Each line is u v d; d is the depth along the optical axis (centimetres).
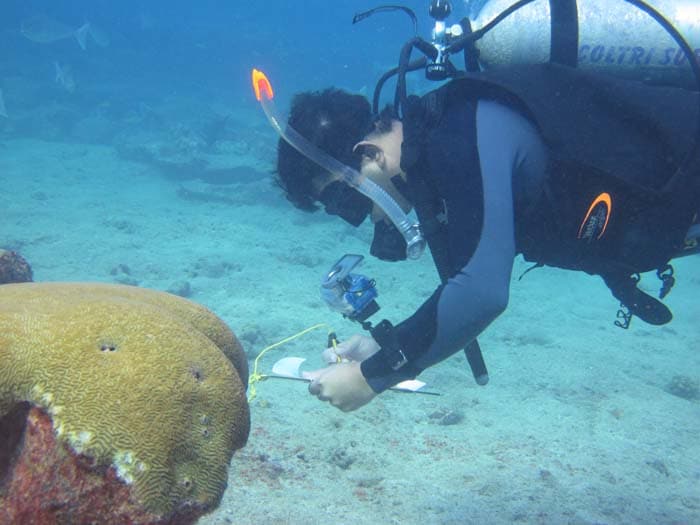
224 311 755
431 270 1041
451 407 506
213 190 1424
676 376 613
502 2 237
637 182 190
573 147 186
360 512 325
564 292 1018
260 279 891
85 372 155
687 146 191
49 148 1847
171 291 800
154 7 7856
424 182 192
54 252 928
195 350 180
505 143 179
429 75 244
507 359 656
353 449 403
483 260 167
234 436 176
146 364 163
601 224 196
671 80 228
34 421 150
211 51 3819
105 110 2372
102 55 3512
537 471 394
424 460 405
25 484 145
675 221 196
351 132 213
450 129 186
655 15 219
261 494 321
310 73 3750
